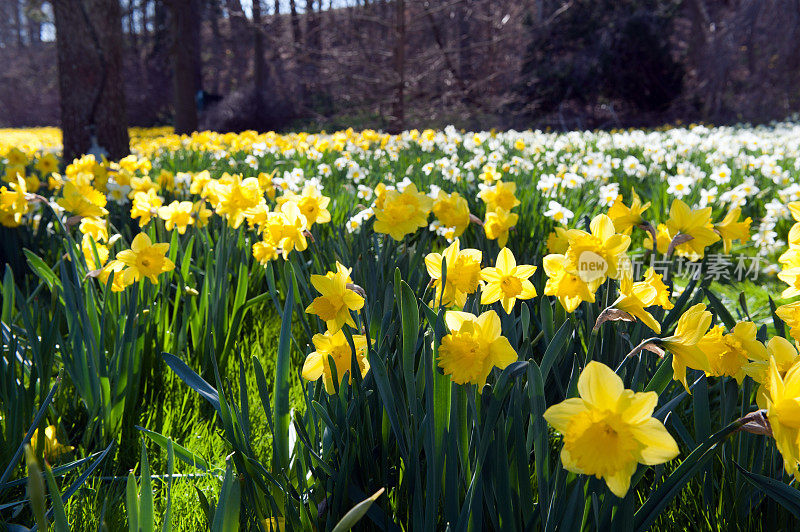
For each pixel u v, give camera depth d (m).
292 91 32.25
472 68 29.06
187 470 1.84
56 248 3.46
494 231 2.18
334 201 3.99
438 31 24.83
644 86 25.56
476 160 5.68
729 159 6.52
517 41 28.31
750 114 23.88
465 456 1.22
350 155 7.25
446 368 1.08
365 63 22.84
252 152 8.16
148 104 38.97
